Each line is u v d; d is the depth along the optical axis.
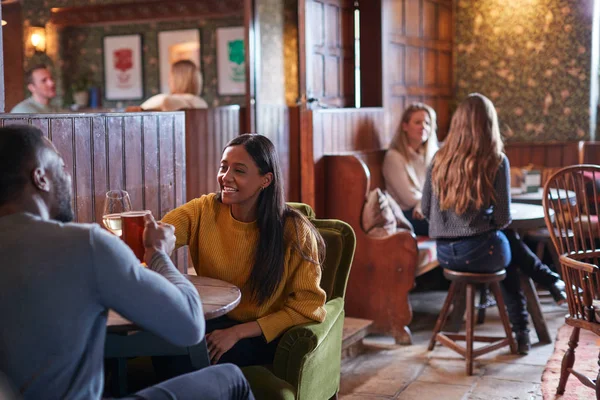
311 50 5.02
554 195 5.01
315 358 2.30
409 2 6.09
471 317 3.75
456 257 3.80
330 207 4.59
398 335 4.27
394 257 4.27
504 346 3.84
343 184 4.54
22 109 5.29
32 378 1.41
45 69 5.39
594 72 6.53
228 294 2.09
